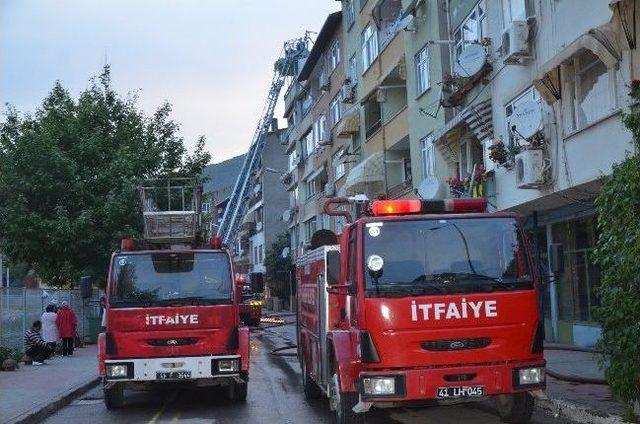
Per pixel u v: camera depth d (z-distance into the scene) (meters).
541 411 10.76
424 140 25.42
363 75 33.06
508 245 8.70
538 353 8.47
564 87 15.16
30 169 26.08
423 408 11.34
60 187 26.19
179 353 11.88
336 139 40.81
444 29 23.30
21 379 16.44
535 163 15.87
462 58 19.52
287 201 70.25
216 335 12.02
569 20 15.03
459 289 8.40
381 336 8.23
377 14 29.66
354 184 31.02
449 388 8.17
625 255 8.02
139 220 26.50
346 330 9.22
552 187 15.73
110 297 12.02
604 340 8.62
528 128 15.88
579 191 15.36
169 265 12.29
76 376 17.05
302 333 13.49
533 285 8.57
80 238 25.94
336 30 39.75
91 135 27.56
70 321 23.31
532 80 16.34
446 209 9.20
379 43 29.98
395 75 28.50
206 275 12.28
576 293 18.08
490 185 19.25
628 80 12.19
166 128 29.66
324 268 10.60
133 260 12.27
